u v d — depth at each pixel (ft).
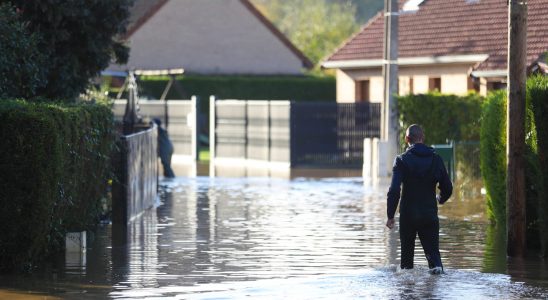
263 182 311.27
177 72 465.47
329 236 183.83
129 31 592.60
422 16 407.44
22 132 139.33
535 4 337.72
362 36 442.09
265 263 153.28
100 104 194.29
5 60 185.88
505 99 185.26
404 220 140.87
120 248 168.86
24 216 140.56
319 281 136.67
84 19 214.69
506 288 131.23
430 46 390.01
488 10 381.81
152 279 139.44
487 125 194.08
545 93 156.66
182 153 440.86
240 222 205.77
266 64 626.23
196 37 610.65
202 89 555.28
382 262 153.99
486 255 161.89
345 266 150.20
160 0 599.57
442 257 159.84
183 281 137.69
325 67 447.01
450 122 330.75
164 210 228.63
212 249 167.84
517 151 160.35
